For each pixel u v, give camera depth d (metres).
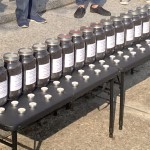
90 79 2.16
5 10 4.16
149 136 2.58
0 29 3.88
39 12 4.48
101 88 3.04
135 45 2.71
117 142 2.50
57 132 2.58
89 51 2.32
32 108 1.86
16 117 1.78
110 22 2.47
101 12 4.43
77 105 2.92
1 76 1.83
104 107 2.90
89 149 2.42
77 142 2.48
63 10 4.64
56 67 2.11
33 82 2.01
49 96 1.95
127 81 3.34
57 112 2.80
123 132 2.61
